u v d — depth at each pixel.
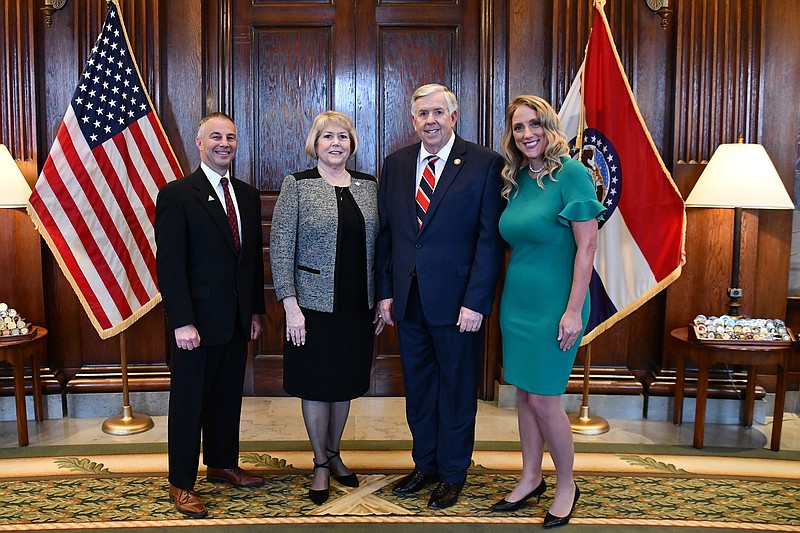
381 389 4.14
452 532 2.44
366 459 3.13
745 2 3.61
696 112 3.67
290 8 3.98
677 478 2.94
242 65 4.00
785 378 3.22
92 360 3.83
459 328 2.53
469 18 3.98
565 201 2.32
